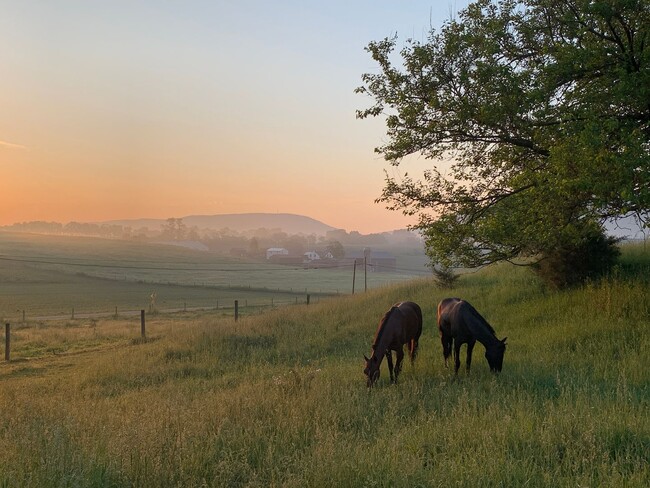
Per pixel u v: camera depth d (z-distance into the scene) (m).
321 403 8.49
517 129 14.71
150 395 12.21
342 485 5.06
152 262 166.62
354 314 23.14
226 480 5.37
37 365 20.92
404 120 15.75
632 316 13.44
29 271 115.38
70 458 5.84
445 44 15.09
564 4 14.03
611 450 5.83
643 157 10.67
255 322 24.17
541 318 15.96
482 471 5.20
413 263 195.50
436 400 8.69
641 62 12.32
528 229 14.12
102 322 42.84
